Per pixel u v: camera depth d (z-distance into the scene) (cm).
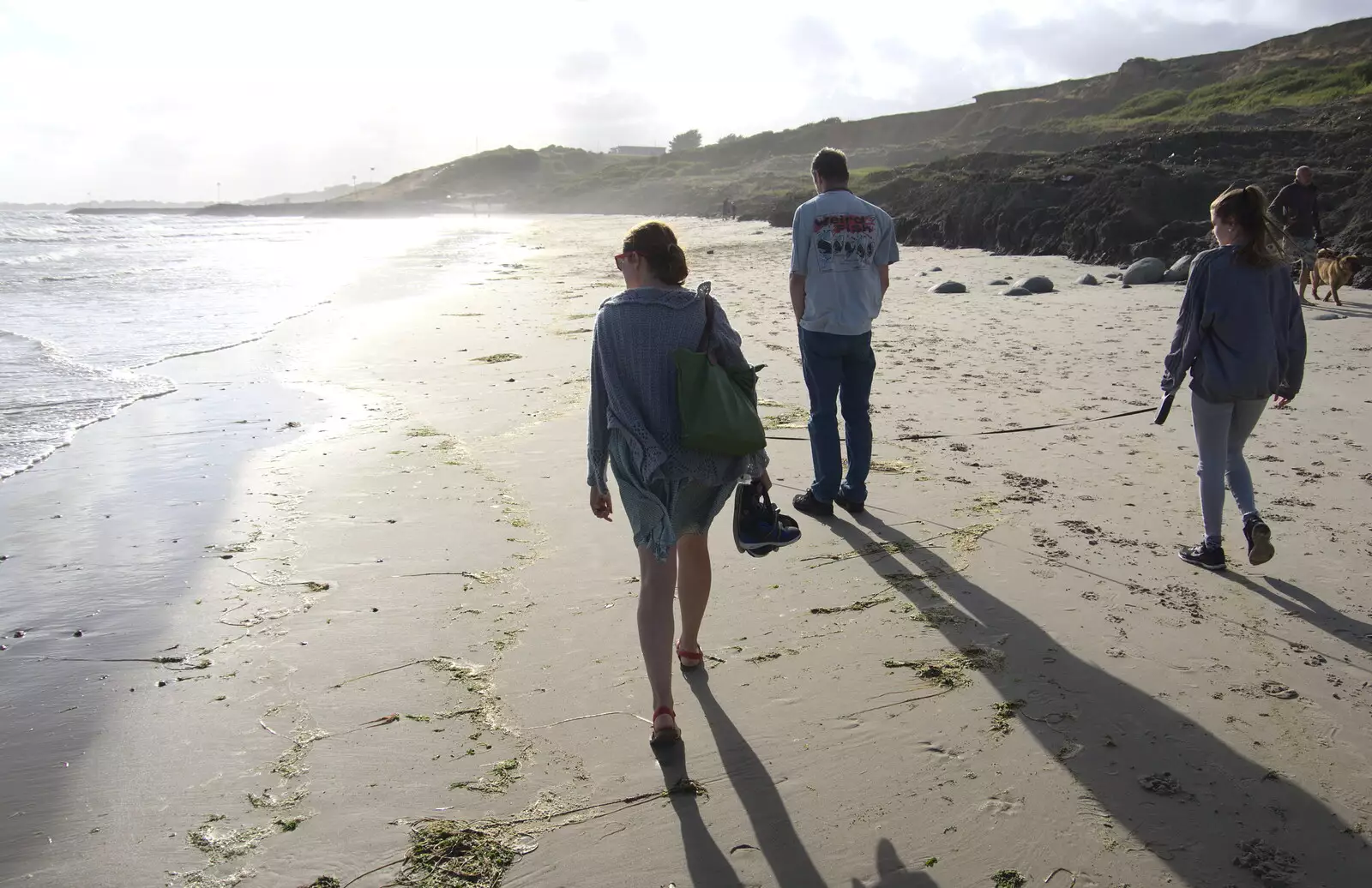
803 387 750
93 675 328
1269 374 367
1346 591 364
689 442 273
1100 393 711
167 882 224
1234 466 390
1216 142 2138
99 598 391
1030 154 3178
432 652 338
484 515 479
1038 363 834
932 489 502
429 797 255
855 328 450
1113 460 543
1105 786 252
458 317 1241
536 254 2823
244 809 252
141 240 3969
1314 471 510
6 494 530
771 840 236
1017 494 489
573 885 222
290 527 469
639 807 250
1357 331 938
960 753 269
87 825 246
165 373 872
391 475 550
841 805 248
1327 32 5588
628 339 282
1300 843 227
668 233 295
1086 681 306
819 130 10438
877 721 287
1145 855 225
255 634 355
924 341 962
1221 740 271
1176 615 350
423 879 224
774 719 290
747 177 8562
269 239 4091
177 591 397
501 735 285
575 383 795
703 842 236
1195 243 1581
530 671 323
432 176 17475
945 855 228
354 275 1977
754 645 338
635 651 335
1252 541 364
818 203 452
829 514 468
